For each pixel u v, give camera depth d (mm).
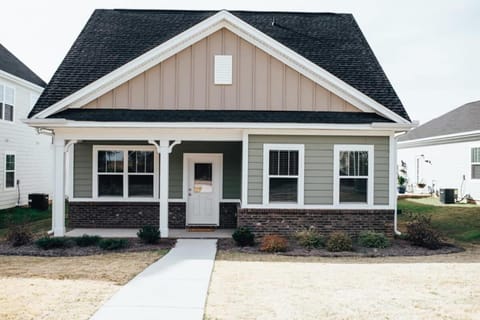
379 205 11891
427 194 24609
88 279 7453
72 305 6004
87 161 13766
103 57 13883
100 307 5934
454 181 22562
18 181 20594
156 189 13852
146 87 12297
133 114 11859
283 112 12305
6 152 19438
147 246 10734
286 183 11844
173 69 12320
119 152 13867
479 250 10875
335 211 11734
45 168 23922
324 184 11859
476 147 20609
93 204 13711
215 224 13938
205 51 12359
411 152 28312
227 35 12375
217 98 12367
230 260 9242
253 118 11680
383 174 11945
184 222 13766
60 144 11766
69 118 11438
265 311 5852
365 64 14070
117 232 12852
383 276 7875
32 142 22219
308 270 8344
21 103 21047
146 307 5965
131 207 13789
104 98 12320
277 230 11695
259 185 11742
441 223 15242
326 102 12469
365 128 11508
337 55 14336
